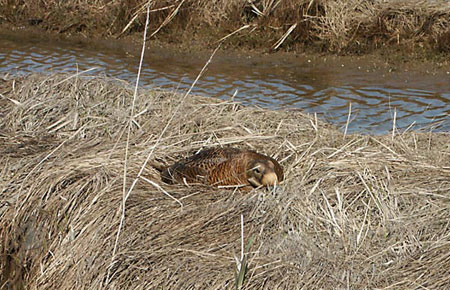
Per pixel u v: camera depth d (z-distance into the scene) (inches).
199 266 356.2
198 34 899.4
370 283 340.5
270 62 820.6
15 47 884.6
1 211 433.4
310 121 532.7
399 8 848.9
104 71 778.8
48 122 529.0
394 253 363.9
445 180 425.4
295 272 349.1
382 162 447.2
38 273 402.9
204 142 481.4
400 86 727.7
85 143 485.1
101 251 381.4
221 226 386.3
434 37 826.2
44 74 641.6
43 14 987.9
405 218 387.2
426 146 487.8
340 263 354.3
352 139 494.9
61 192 422.6
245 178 417.4
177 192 418.3
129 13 945.5
